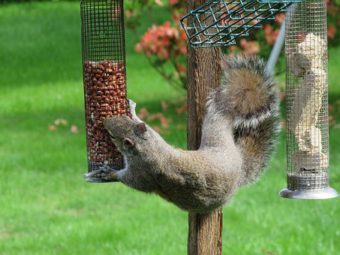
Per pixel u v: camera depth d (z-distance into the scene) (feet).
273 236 45.75
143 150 28.07
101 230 47.67
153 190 28.78
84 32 33.47
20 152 67.36
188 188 27.73
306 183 31.22
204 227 29.09
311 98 31.22
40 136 73.41
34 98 92.07
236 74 29.25
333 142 65.51
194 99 28.78
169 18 130.72
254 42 64.80
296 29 31.40
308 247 43.91
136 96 91.20
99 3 33.30
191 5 27.99
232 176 27.91
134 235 46.75
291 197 31.12
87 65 32.99
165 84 96.32
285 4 26.20
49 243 46.16
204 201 27.84
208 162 27.71
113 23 33.35
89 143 33.09
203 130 28.53
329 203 51.21
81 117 81.82
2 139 72.54
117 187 57.31
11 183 58.39
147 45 72.28
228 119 28.76
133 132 28.40
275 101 29.66
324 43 31.53
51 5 160.56
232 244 44.60
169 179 27.81
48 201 54.44
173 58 72.49
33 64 112.16
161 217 50.16
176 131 71.82
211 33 27.89
